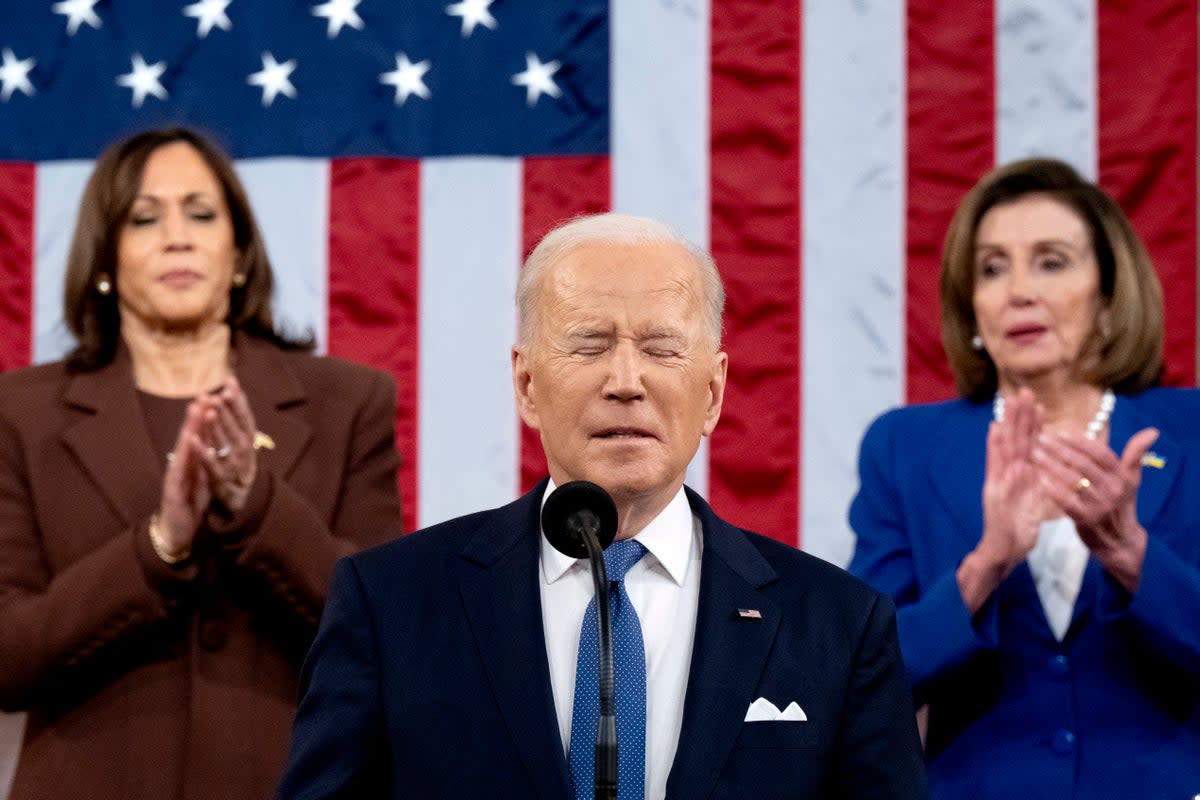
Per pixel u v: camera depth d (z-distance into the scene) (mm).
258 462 13469
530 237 18250
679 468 9016
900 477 13695
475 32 18547
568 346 8906
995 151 17906
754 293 17969
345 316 18203
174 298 14023
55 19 18703
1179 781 11984
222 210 14492
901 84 18062
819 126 18109
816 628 8938
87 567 12664
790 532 17672
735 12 18312
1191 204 17578
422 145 18422
